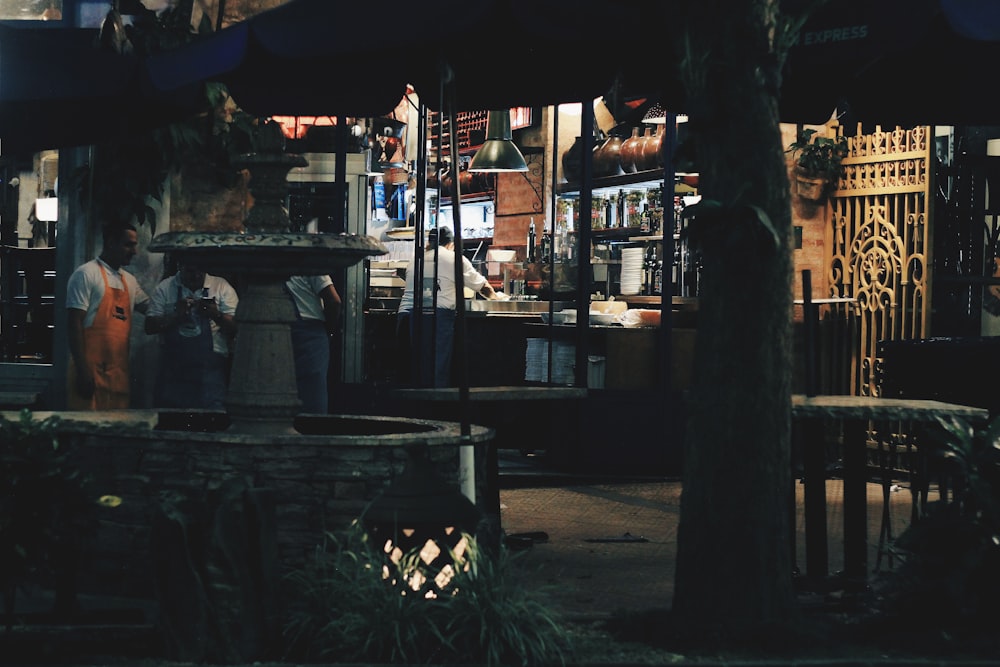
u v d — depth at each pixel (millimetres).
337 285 10445
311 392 8703
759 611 4973
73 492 5086
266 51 6543
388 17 6199
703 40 4957
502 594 4832
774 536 5008
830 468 10477
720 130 4957
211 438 5730
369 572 4926
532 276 11781
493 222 13141
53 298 9789
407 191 12625
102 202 9703
